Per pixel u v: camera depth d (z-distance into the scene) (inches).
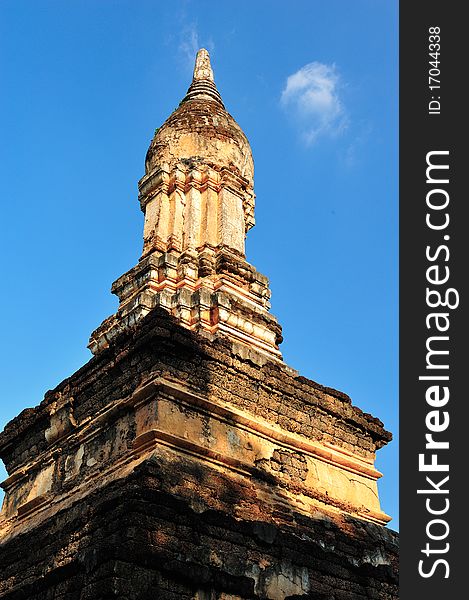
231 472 618.2
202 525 556.1
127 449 608.1
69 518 602.5
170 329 635.5
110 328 806.5
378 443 775.7
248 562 569.9
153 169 930.1
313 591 603.2
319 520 649.0
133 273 828.0
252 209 962.1
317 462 699.4
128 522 520.1
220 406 631.8
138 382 636.1
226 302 762.8
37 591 576.1
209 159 919.0
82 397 706.2
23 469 741.9
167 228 859.4
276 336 807.1
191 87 1083.9
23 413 772.6
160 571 517.3
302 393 717.9
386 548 687.7
